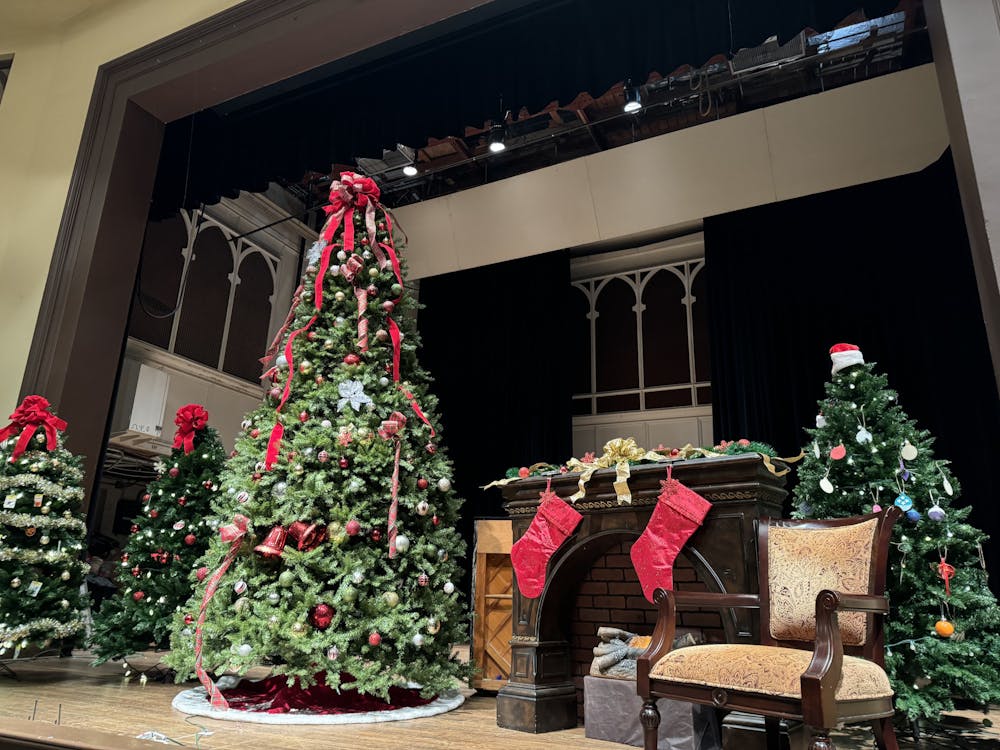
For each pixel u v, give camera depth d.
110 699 2.91
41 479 3.51
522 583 2.65
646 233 8.57
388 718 2.58
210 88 4.86
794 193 6.67
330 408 3.01
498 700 2.54
